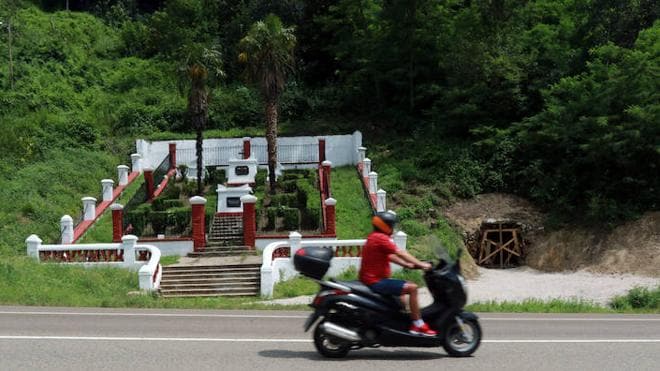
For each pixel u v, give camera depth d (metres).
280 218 30.72
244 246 27.22
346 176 36.41
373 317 7.93
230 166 35.09
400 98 44.22
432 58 42.72
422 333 8.06
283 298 21.09
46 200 31.95
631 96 29.88
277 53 33.59
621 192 30.52
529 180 33.16
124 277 21.80
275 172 34.31
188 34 54.69
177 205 31.59
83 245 23.58
